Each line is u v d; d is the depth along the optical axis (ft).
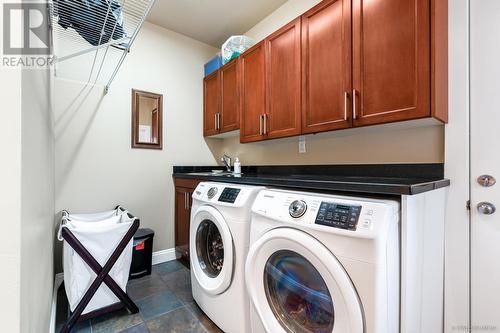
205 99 8.90
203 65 9.11
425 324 3.36
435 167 4.25
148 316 5.11
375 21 4.08
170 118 8.25
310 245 2.91
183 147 8.57
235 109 7.38
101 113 6.86
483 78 3.70
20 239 1.74
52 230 5.16
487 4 3.67
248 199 4.18
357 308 2.58
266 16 7.59
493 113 3.64
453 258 3.92
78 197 6.51
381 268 2.48
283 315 3.62
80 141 6.54
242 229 4.12
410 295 2.85
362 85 4.25
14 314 1.72
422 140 4.45
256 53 6.53
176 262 7.97
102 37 4.74
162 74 8.05
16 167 1.72
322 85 4.89
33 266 2.32
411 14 3.68
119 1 4.06
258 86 6.46
